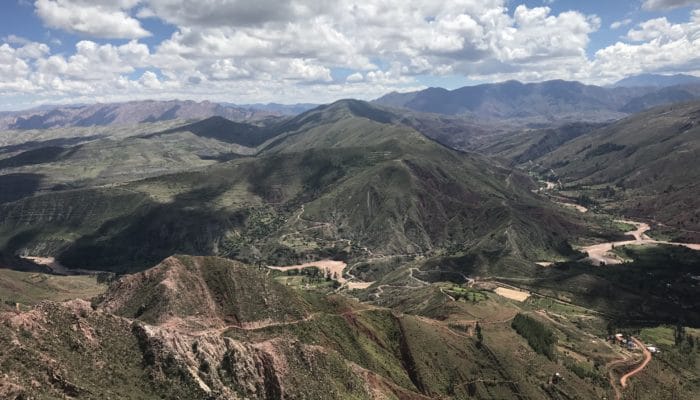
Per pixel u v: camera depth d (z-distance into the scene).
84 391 89.06
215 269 177.25
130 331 112.94
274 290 177.50
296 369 129.62
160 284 164.62
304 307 178.75
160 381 104.56
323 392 128.12
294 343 136.75
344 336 173.25
